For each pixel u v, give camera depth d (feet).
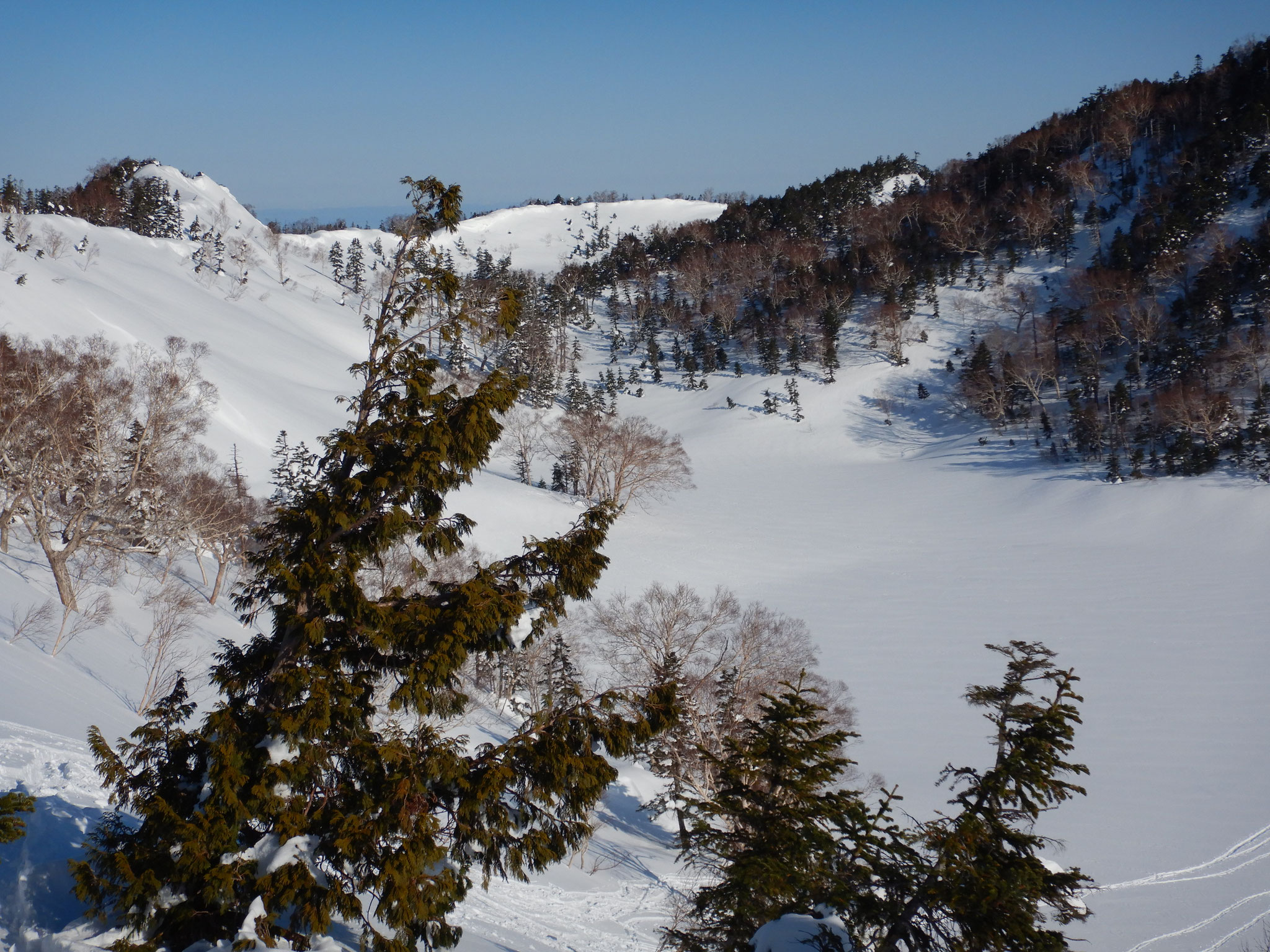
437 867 33.24
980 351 445.78
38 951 30.19
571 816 34.47
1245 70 611.47
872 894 40.65
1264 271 408.87
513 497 280.92
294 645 33.58
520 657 153.99
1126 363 429.38
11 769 49.96
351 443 34.06
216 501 159.94
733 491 375.45
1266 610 215.51
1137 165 620.08
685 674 123.85
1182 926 96.73
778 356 527.40
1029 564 266.36
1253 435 313.53
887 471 401.08
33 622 110.01
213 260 545.44
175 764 33.58
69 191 629.92
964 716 167.63
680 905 80.38
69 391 145.59
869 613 231.09
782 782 46.39
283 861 30.45
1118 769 146.30
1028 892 37.58
